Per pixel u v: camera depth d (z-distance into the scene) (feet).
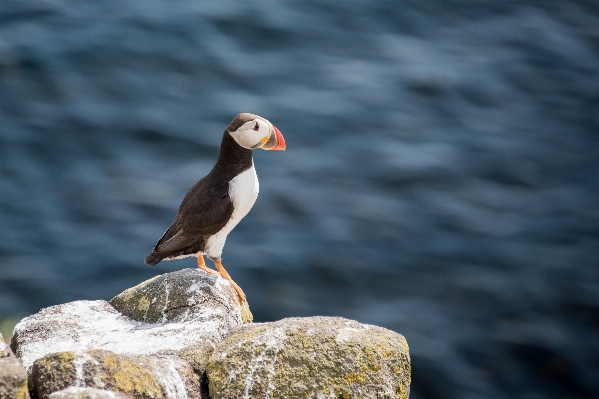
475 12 106.01
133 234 65.77
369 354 23.03
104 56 88.07
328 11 102.47
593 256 66.95
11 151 74.08
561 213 72.02
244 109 83.61
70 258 63.36
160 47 91.30
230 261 63.52
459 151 80.23
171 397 21.68
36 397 20.47
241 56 92.53
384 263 65.00
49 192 69.92
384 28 101.65
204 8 98.84
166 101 83.51
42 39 88.79
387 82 90.58
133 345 24.21
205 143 78.23
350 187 73.87
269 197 71.20
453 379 54.24
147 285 27.20
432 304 61.36
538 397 53.57
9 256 63.10
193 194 28.81
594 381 54.80
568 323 60.08
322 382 22.53
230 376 22.65
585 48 98.48
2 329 53.36
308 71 91.45
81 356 20.89
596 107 88.63
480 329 58.90
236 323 26.21
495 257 66.39
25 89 82.07
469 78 92.22
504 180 76.48
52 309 26.66
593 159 80.23
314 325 23.71
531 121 85.76
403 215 70.64
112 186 71.10
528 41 99.60
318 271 63.62
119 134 78.13
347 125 82.69
